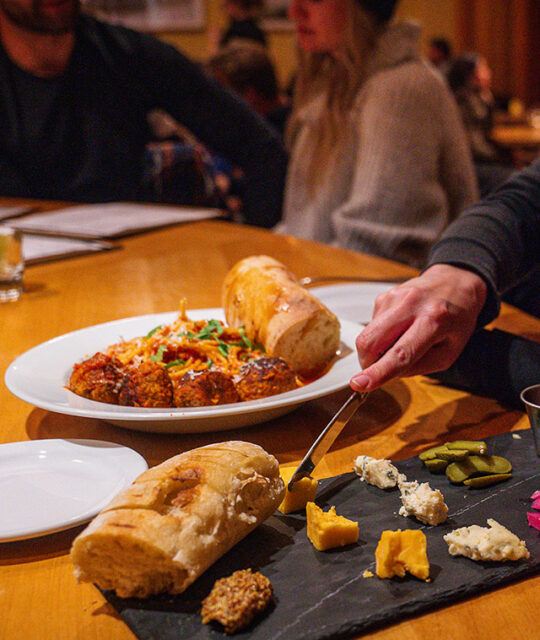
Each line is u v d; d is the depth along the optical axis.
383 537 0.62
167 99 3.31
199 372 0.89
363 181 2.31
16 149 3.19
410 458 0.85
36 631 0.59
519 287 1.59
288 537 0.69
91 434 0.93
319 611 0.58
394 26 2.33
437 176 2.36
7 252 1.58
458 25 9.08
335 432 0.80
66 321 1.43
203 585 0.62
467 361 1.04
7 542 0.71
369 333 0.90
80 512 0.69
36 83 3.11
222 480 0.65
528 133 6.67
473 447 0.82
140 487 0.64
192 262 1.89
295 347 1.01
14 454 0.81
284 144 3.49
